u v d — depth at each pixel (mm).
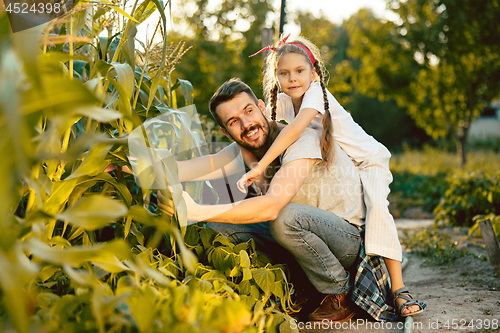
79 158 1164
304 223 1635
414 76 10844
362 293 1704
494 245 2385
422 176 7645
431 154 13914
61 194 1051
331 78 11055
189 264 917
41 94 651
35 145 861
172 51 1720
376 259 1776
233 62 9125
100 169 1207
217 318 933
